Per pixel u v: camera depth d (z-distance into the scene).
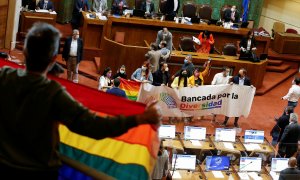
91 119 2.24
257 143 13.48
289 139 13.02
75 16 19.41
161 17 19.53
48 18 18.31
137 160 2.78
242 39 18.30
